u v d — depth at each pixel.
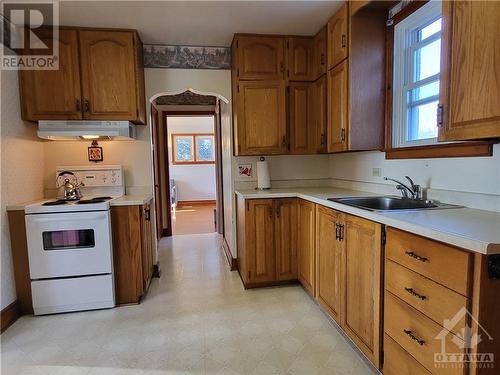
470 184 1.71
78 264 2.42
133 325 2.23
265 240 2.80
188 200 8.30
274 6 2.35
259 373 1.71
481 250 1.00
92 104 2.64
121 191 3.03
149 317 2.34
